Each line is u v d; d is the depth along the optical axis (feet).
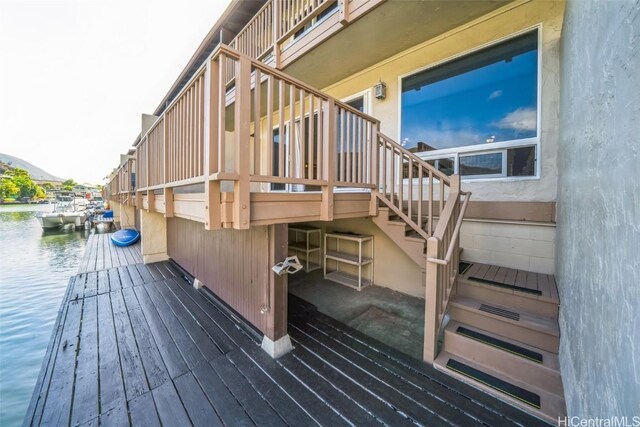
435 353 7.11
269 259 7.89
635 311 2.27
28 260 28.35
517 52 9.36
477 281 8.20
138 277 15.52
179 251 16.63
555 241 8.57
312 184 7.38
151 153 12.75
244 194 5.81
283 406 5.84
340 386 6.41
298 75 14.29
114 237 26.89
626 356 2.42
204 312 10.80
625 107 2.60
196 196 7.44
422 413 5.54
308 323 9.68
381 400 5.93
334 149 8.20
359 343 8.30
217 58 5.76
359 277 13.08
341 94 14.89
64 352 7.97
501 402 5.67
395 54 12.37
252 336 8.89
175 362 7.46
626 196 2.54
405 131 12.29
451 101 10.91
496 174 9.93
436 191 11.28
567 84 6.47
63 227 52.03
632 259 2.36
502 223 9.71
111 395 6.22
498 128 9.82
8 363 10.05
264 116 19.22
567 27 6.54
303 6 12.48
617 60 2.84
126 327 9.53
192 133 7.33
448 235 7.73
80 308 11.20
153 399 6.09
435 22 10.14
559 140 8.14
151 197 12.53
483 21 9.88
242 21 19.97
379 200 10.56
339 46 11.64
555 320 6.73
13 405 7.63
